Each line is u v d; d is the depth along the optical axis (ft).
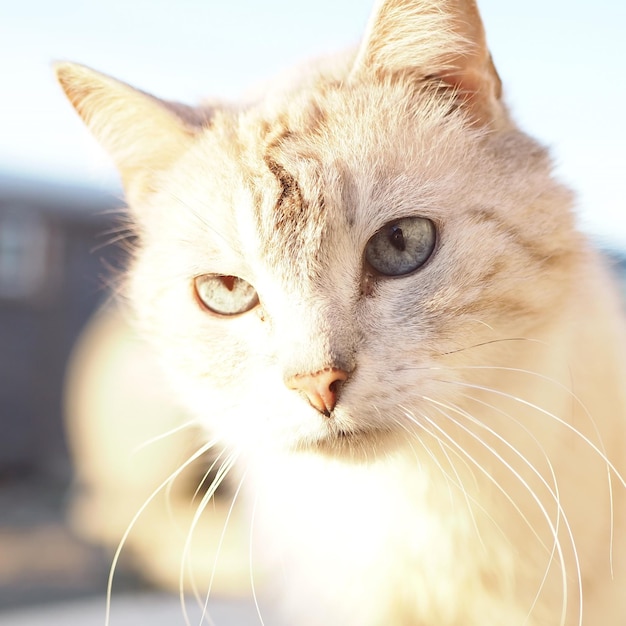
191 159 1.24
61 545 2.49
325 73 1.26
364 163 1.13
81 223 3.55
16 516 2.83
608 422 1.22
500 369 1.15
